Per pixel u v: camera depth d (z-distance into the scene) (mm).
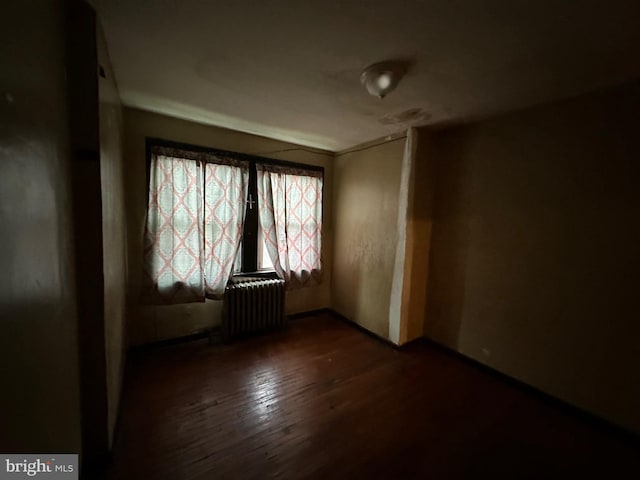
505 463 1499
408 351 2797
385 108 2176
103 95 1340
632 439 1665
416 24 1229
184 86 1896
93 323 1285
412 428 1734
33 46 760
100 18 1232
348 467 1438
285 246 3189
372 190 3111
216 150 2742
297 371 2367
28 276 688
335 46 1413
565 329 1955
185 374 2258
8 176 587
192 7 1157
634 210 1659
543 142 2043
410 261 2750
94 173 1220
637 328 1660
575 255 1900
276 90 1922
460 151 2598
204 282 2680
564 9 1099
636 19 1141
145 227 2473
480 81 1724
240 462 1446
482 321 2455
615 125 1721
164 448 1514
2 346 560
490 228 2383
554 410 1952
